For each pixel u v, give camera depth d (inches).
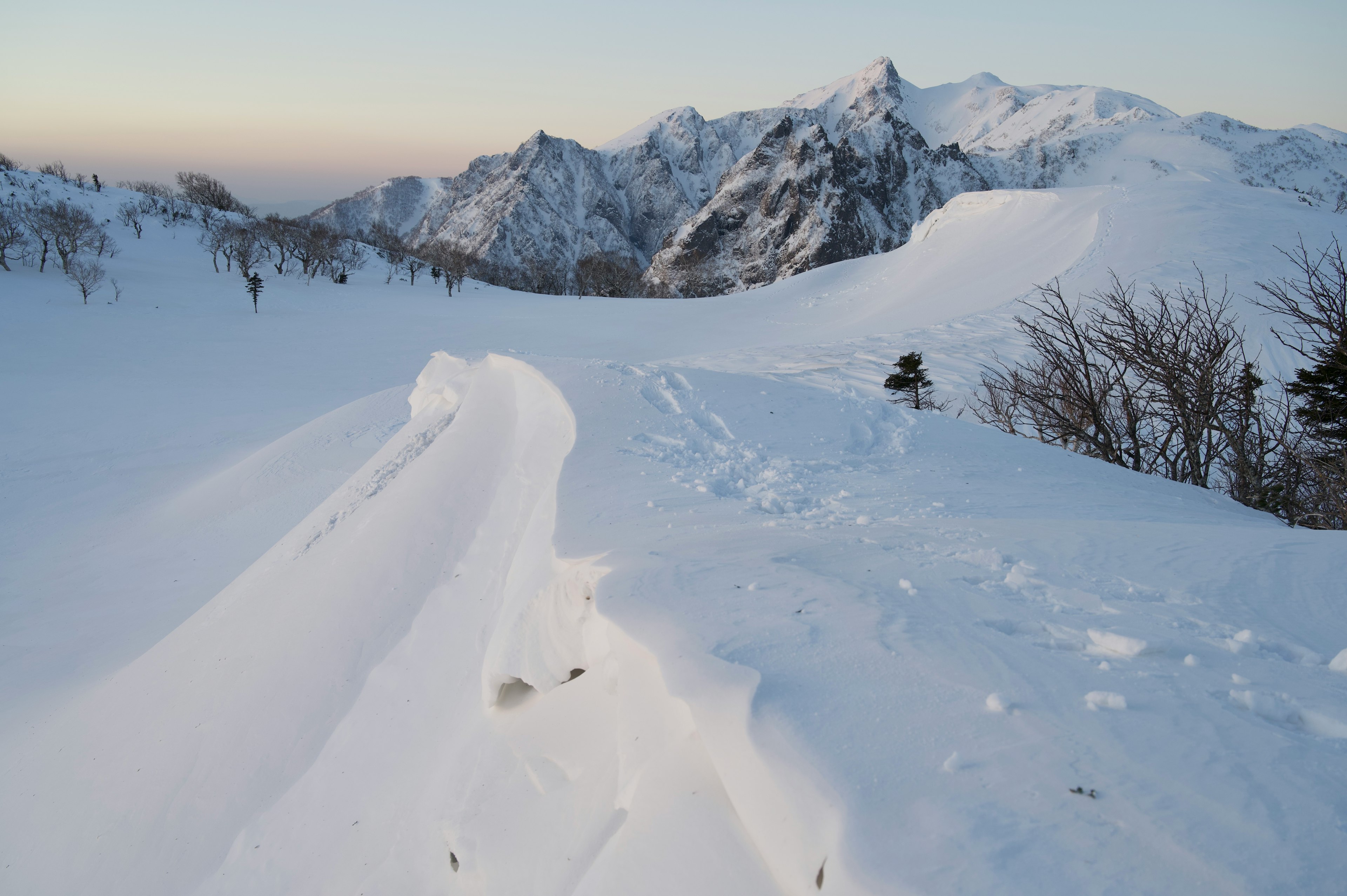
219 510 992.2
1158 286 1241.4
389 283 4092.0
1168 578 176.9
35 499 1192.2
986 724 103.4
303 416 1679.4
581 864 128.5
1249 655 129.2
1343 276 460.4
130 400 1798.7
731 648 131.0
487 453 404.2
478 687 233.9
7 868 293.0
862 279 3203.7
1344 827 79.0
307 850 218.8
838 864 83.1
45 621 754.8
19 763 370.3
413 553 331.3
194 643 374.6
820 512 257.0
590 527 236.4
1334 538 207.6
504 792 170.6
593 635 181.3
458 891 162.1
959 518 251.1
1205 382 499.8
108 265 3408.0
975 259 2573.8
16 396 1787.6
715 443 354.9
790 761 99.1
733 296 3508.9
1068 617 148.3
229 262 3799.2
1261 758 92.3
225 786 268.1
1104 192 2571.4
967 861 78.3
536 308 3437.5
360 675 281.6
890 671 120.0
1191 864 75.2
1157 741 97.2
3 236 3068.4
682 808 112.8
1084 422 574.6
